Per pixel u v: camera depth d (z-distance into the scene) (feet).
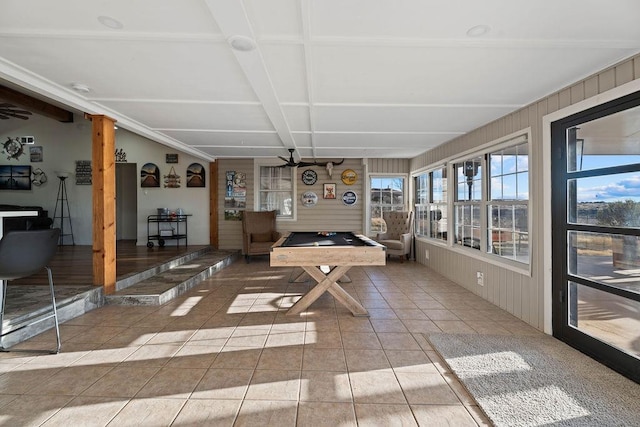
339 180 25.85
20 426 6.13
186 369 8.27
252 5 5.99
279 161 25.58
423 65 8.53
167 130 15.80
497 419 6.33
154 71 9.05
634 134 7.87
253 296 14.78
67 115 25.75
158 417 6.44
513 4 5.93
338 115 13.10
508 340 10.00
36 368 8.29
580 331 9.25
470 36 7.09
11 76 8.95
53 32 7.02
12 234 8.15
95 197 13.12
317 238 15.52
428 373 8.13
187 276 16.69
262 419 6.41
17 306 10.75
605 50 7.63
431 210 21.85
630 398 7.02
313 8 6.08
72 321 11.50
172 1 5.94
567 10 6.10
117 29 6.92
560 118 10.02
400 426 6.23
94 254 13.30
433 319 11.88
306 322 11.55
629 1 5.78
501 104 11.55
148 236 25.54
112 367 8.36
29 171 26.25
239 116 13.42
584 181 9.30
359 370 8.25
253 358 8.87
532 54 7.88
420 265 22.41
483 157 14.70
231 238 25.79
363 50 7.73
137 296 13.33
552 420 6.31
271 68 8.77
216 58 8.25
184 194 25.95
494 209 13.99
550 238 10.39
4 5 6.03
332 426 6.22
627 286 8.00
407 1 5.86
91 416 6.45
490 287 13.94
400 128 15.26
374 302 13.93
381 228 25.91
